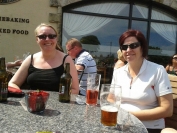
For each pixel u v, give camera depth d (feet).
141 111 6.20
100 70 20.12
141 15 20.98
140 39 6.77
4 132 3.63
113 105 4.41
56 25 18.34
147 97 6.49
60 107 5.22
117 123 4.45
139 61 6.86
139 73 6.69
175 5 20.71
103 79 20.26
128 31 6.97
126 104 6.68
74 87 7.29
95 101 5.58
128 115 5.05
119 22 20.58
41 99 4.66
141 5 20.86
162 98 6.37
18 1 17.42
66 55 7.65
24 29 17.74
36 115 4.54
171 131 4.72
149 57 21.66
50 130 3.81
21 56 17.81
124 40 6.89
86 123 4.27
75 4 19.24
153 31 21.49
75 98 6.21
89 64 11.18
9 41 17.54
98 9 20.01
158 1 20.34
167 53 22.00
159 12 21.36
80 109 5.16
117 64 11.71
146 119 6.21
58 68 7.32
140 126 4.33
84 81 10.99
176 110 7.73
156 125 6.48
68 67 5.73
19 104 5.24
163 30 21.70
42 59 7.64
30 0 17.63
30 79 7.36
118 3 20.35
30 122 4.13
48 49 7.28
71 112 4.89
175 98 7.82
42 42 7.24
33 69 7.50
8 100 5.55
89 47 20.25
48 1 17.98
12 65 12.96
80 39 19.98
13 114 4.51
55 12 18.22
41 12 17.93
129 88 6.76
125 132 3.98
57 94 6.56
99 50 20.43
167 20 21.68
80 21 19.72
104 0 19.99
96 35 20.27
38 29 7.46
